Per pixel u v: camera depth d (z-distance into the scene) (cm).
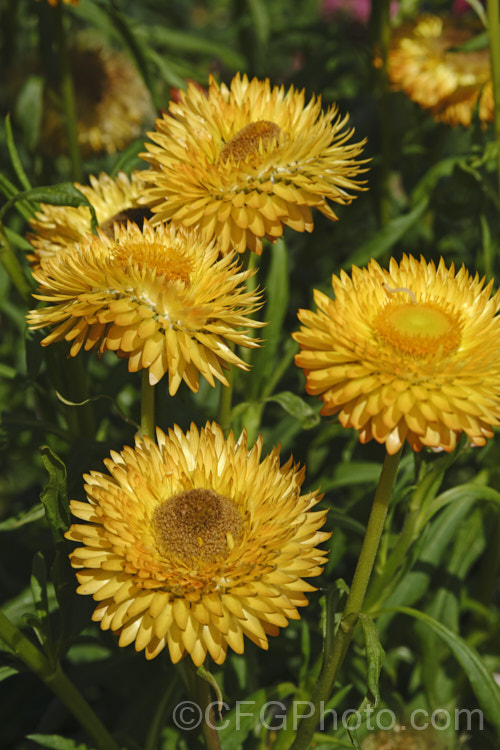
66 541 286
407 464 386
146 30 596
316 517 258
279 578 241
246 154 318
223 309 289
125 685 440
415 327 254
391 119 550
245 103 342
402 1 606
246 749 363
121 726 379
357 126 579
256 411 434
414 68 517
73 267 286
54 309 293
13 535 496
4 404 571
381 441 237
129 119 588
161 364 272
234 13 675
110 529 242
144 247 296
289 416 459
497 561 461
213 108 342
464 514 396
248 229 312
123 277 274
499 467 433
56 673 298
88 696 499
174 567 242
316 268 612
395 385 240
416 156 589
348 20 838
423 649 392
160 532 249
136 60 510
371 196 563
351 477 422
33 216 380
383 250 461
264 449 447
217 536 246
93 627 400
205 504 252
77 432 384
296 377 531
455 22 555
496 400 244
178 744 377
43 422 379
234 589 237
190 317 272
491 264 479
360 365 249
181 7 960
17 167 373
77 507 258
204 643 235
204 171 315
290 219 309
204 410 500
